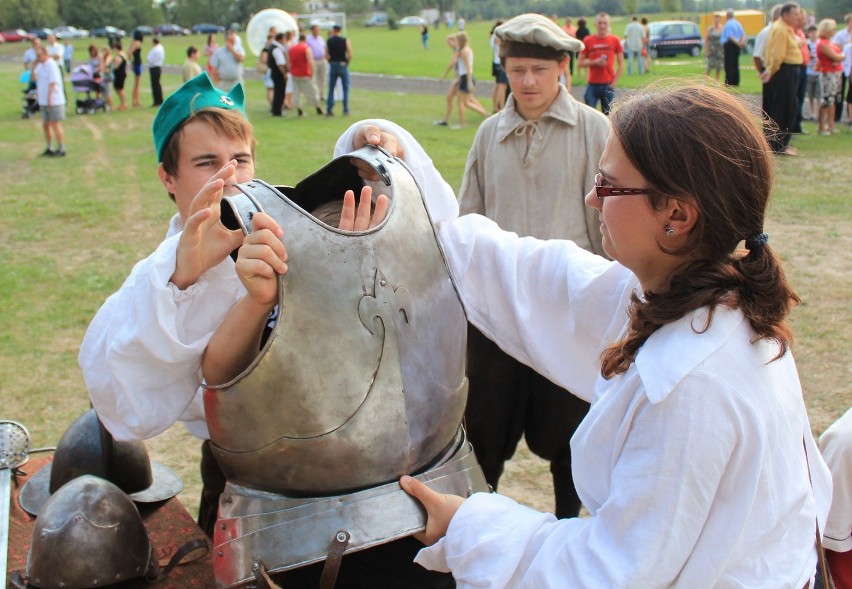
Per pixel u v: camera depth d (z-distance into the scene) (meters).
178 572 1.94
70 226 7.84
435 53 35.84
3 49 52.22
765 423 1.09
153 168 10.85
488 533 1.25
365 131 1.76
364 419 1.40
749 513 1.09
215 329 1.49
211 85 1.83
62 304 5.71
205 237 1.44
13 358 4.80
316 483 1.42
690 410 1.05
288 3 85.38
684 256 1.13
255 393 1.37
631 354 1.14
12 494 2.29
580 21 15.97
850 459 1.77
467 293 1.80
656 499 1.06
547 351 1.73
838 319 4.93
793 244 6.45
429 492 1.42
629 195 1.11
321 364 1.36
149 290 1.43
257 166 10.04
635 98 1.13
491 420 2.34
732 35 13.59
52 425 4.00
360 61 30.61
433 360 1.50
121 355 1.45
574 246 1.76
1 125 15.59
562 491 2.43
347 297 1.38
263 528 1.43
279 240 1.34
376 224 1.47
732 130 1.07
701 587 1.09
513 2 104.62
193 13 83.56
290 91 15.85
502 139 3.13
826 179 8.53
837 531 1.82
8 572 1.89
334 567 1.39
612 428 1.15
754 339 1.11
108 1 77.00
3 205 8.70
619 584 1.07
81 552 1.75
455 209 1.86
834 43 11.21
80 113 17.41
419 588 1.59
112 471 2.09
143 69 29.14
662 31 22.28
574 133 3.05
